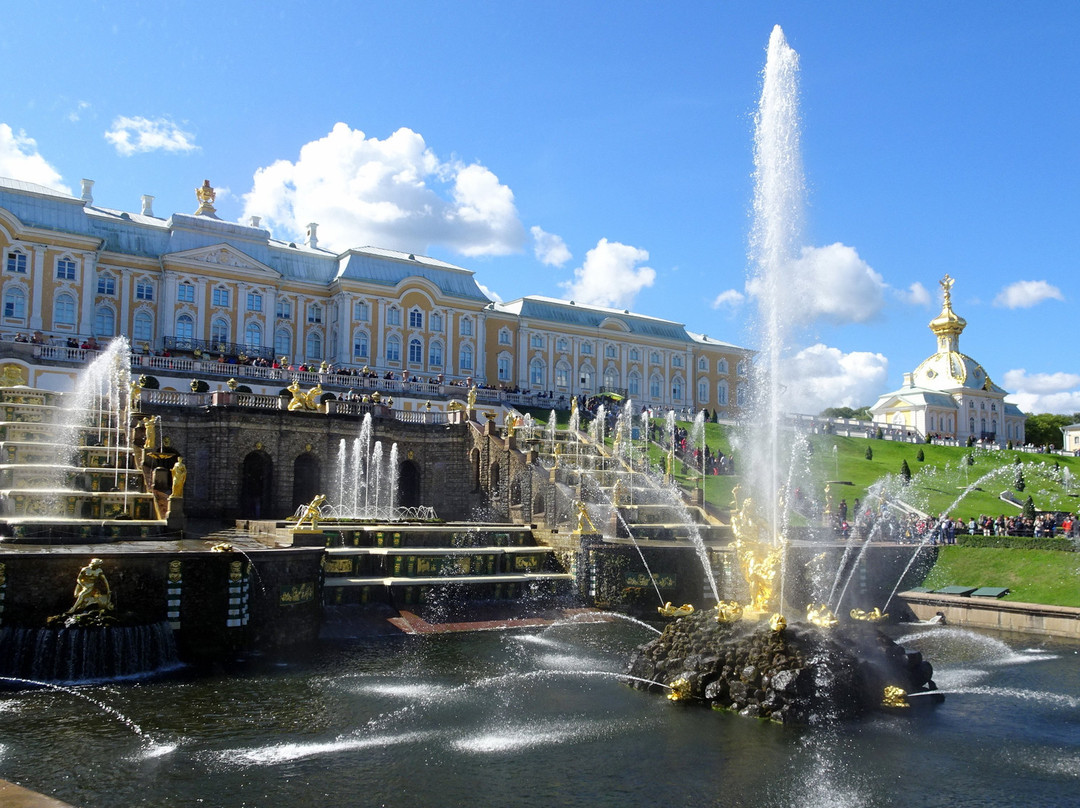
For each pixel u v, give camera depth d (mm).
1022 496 68688
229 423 49344
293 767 18938
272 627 30453
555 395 99250
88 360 57844
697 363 115500
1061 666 30719
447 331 91625
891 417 129875
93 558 26859
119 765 18734
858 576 44438
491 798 17375
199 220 80125
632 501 53375
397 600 36594
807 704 22172
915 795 17766
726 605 25938
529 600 40094
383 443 56219
